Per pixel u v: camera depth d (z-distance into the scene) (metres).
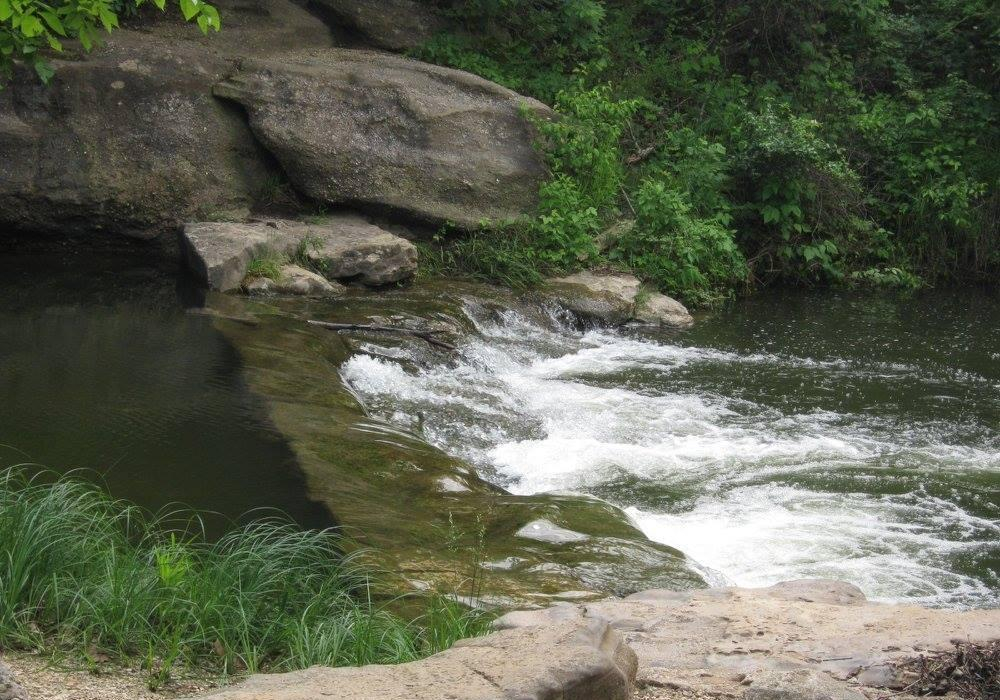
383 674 3.14
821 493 8.52
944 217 17.17
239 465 7.17
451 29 17.30
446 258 14.27
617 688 3.20
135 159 13.54
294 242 13.13
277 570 5.03
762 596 4.85
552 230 14.39
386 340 11.09
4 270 12.62
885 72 19.91
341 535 6.11
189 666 4.29
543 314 13.20
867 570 7.12
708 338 13.31
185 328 10.62
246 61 14.50
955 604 6.68
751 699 3.39
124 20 14.91
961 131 18.62
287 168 14.08
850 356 12.71
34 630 4.33
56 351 9.64
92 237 13.52
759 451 9.45
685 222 15.15
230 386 8.91
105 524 5.19
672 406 10.57
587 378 11.39
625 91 17.62
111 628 4.36
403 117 14.55
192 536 5.95
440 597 5.29
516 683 3.01
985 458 9.49
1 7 6.62
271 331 10.70
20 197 13.08
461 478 7.63
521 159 15.01
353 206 14.27
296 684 3.17
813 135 16.67
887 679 3.72
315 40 16.19
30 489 5.42
